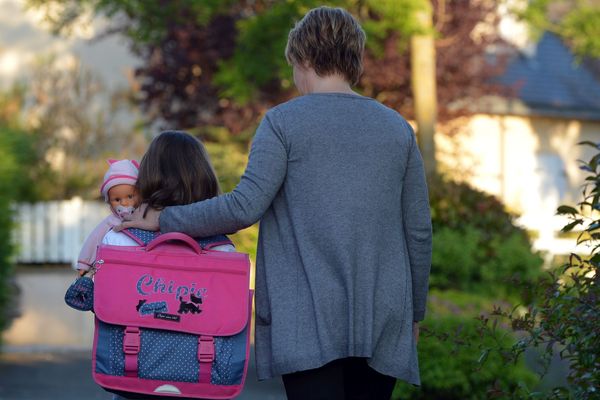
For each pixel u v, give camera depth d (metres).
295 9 14.18
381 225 4.30
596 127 25.94
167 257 4.36
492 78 22.06
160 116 19.81
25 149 21.94
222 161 15.66
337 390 4.21
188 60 17.78
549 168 25.36
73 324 14.07
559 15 20.83
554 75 26.00
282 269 4.26
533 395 5.23
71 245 22.50
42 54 27.03
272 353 4.19
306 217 4.24
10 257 12.62
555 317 4.95
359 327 4.19
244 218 4.22
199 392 4.25
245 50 15.39
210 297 4.32
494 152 24.73
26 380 10.09
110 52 27.03
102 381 4.22
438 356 8.41
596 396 4.77
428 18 14.70
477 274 12.48
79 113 25.28
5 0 27.19
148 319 4.25
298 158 4.27
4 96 24.61
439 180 13.70
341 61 4.45
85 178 24.45
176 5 16.31
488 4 18.62
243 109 17.36
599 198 4.96
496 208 13.54
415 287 4.52
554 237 20.06
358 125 4.33
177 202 4.58
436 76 18.72
